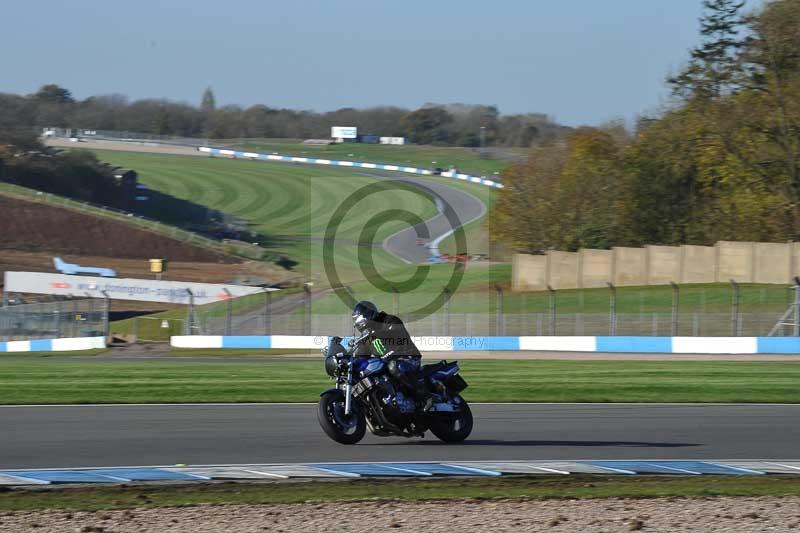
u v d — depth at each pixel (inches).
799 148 7111.2
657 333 5054.1
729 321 4958.2
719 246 6240.2
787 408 2284.7
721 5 7445.9
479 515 1188.5
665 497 1307.8
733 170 7357.3
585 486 1375.5
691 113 7529.5
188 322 5866.1
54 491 1300.4
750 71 7239.2
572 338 4845.0
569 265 6594.5
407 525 1133.7
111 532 1087.6
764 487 1393.9
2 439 1721.2
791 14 6943.9
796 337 4589.1
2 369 3503.9
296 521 1146.0
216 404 2278.5
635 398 2442.2
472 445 1715.1
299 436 1784.0
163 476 1403.8
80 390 2568.9
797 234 7101.4
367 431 1852.9
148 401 2320.4
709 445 1754.4
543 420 2048.5
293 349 5295.3
